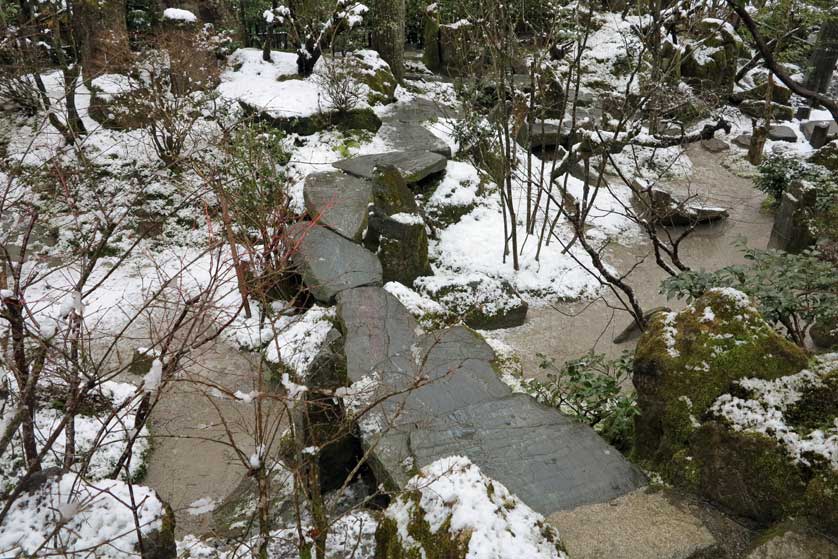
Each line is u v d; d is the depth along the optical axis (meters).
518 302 7.37
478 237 8.85
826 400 3.11
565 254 8.61
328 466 4.17
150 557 2.51
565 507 3.34
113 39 9.89
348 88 10.79
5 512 2.47
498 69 8.38
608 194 10.55
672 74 11.54
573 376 4.98
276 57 12.64
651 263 8.77
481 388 4.67
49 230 8.07
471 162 10.26
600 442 3.84
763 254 4.84
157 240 8.45
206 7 13.01
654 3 8.40
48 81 10.81
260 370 2.87
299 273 6.67
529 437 3.93
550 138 11.70
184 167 8.10
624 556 2.94
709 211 9.82
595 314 7.61
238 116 10.34
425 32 15.42
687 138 12.64
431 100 12.65
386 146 10.30
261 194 7.03
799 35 13.71
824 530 2.84
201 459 5.33
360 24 13.10
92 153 9.19
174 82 9.82
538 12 12.54
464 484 2.62
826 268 4.60
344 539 3.11
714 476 3.23
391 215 7.30
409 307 6.23
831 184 8.50
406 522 2.67
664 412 3.54
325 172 8.99
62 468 2.71
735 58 14.94
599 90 14.59
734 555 2.97
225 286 7.55
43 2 8.65
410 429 4.11
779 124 14.00
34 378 2.82
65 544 2.41
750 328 3.42
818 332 6.05
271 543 3.22
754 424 3.13
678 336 3.60
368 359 5.10
